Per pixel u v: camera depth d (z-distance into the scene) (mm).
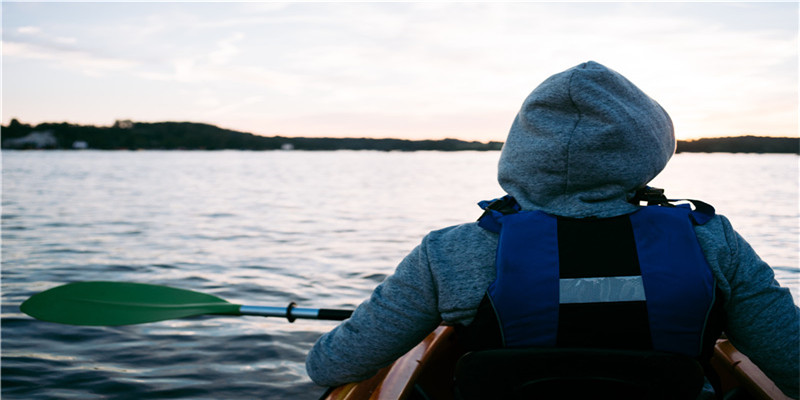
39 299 2207
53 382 3379
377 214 15250
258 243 9547
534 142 995
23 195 21688
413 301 1010
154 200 19906
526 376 909
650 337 890
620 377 886
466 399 956
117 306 2166
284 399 3178
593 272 902
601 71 961
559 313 900
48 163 76000
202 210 16312
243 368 3613
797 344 912
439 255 982
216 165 73312
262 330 4348
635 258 905
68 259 7812
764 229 11281
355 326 1079
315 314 1836
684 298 881
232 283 6191
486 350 931
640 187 1046
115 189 26172
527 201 1019
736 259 932
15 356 3775
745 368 1554
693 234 922
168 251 8586
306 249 8859
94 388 3309
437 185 31016
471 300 944
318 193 24297
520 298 910
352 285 6074
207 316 4688
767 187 27328
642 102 988
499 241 950
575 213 967
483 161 105875
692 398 903
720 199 19672
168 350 3910
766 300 923
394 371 1583
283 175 44656
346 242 9750
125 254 8281
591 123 950
